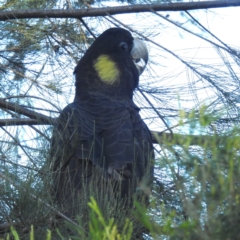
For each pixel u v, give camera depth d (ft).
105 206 20.97
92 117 30.35
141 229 21.21
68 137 26.16
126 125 29.78
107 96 34.27
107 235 11.69
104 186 23.98
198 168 11.56
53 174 23.67
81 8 36.68
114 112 30.83
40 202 21.77
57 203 23.30
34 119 31.19
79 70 36.99
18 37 38.68
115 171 26.32
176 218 14.69
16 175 22.43
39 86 37.09
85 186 23.70
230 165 11.03
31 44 38.52
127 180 26.30
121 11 35.14
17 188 21.68
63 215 21.40
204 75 32.60
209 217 11.09
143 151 28.94
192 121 11.95
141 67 36.99
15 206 21.50
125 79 36.81
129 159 27.50
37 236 21.45
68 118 27.84
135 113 31.81
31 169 22.58
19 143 23.68
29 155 23.62
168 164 12.36
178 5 34.53
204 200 11.56
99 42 37.40
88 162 26.61
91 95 33.88
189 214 11.60
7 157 22.94
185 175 12.55
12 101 38.42
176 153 13.71
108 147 28.04
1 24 38.22
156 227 11.67
